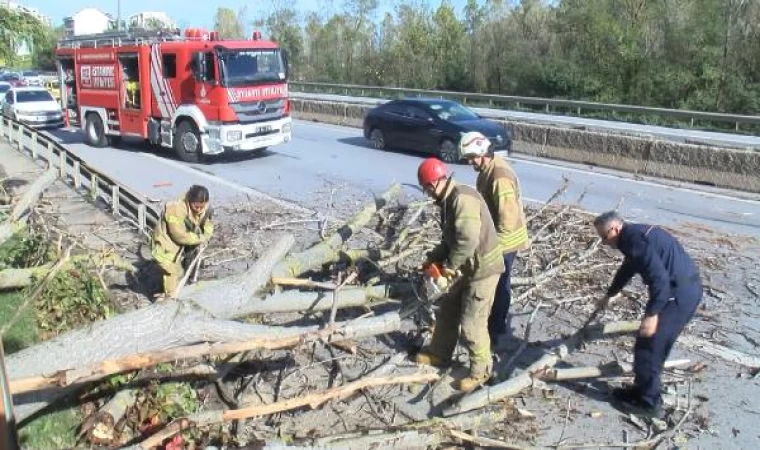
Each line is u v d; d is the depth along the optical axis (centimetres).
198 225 674
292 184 1308
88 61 1825
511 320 662
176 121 1599
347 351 588
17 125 1439
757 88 2556
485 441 455
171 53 1562
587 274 771
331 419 492
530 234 909
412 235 836
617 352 599
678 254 480
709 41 2686
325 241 709
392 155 1686
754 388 543
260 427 476
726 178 1345
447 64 3766
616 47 2930
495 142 1606
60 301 604
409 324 646
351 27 4344
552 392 533
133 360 410
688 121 1998
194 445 436
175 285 666
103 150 1800
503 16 3525
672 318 481
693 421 496
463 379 528
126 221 916
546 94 3222
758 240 941
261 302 566
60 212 959
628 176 1438
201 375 510
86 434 442
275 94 1595
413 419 493
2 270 628
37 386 379
